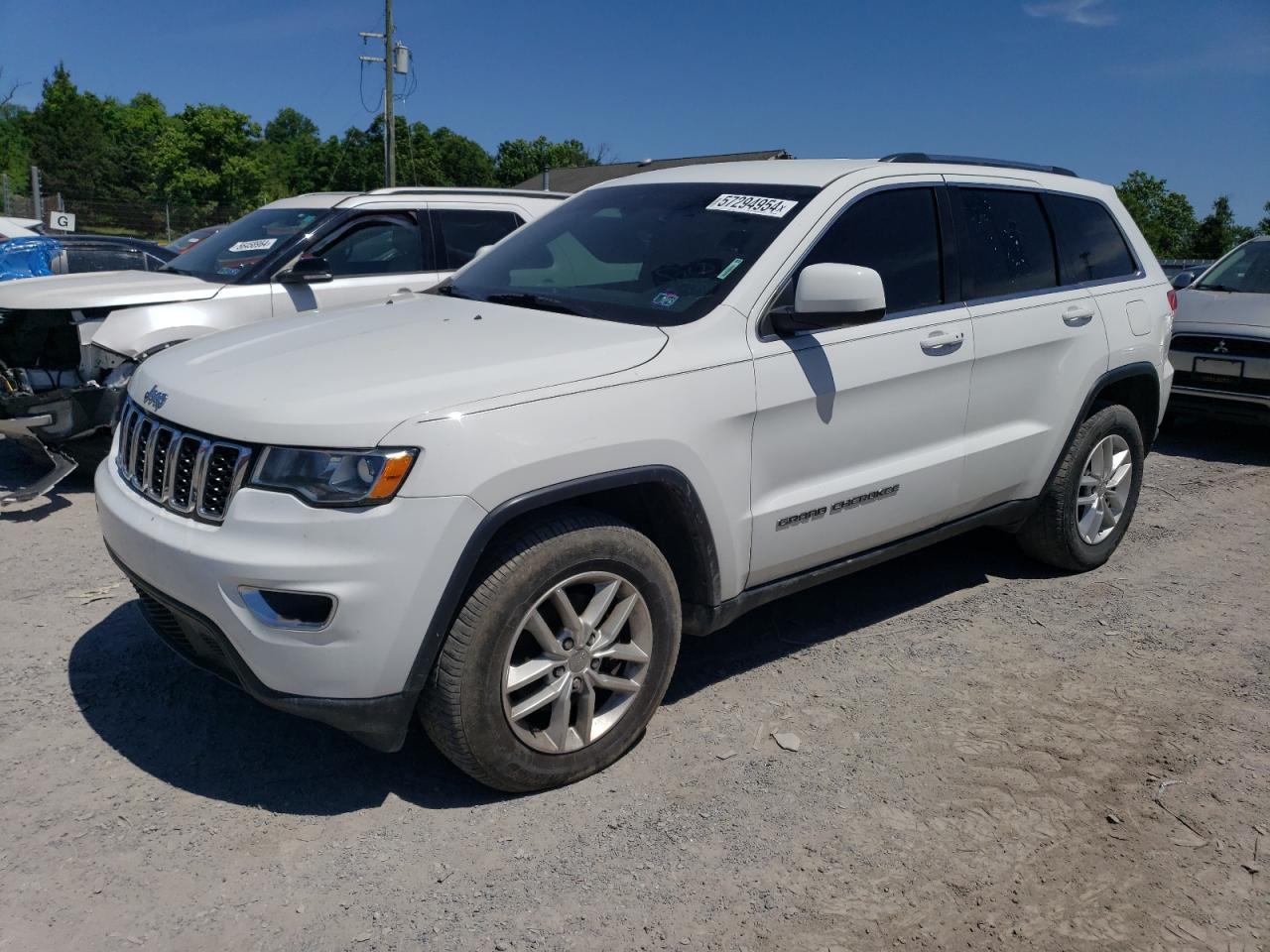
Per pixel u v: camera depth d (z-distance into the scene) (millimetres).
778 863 2902
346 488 2748
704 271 3732
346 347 3305
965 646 4387
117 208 36156
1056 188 4980
